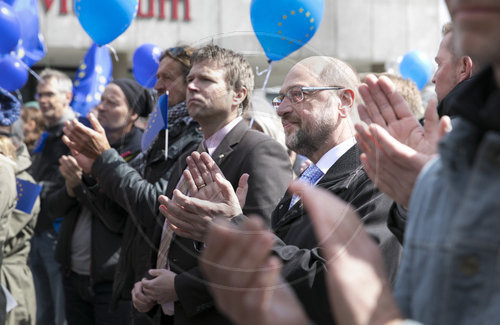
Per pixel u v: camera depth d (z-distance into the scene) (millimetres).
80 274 2867
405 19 8570
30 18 3588
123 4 2945
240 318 894
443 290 788
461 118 823
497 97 752
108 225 2604
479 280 754
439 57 1833
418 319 829
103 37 3037
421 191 890
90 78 3957
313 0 2223
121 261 2160
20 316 2918
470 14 714
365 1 8250
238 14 8805
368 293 809
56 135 3613
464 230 767
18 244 2994
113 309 2207
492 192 751
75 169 2719
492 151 750
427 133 1123
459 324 769
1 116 3012
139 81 3070
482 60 743
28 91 8125
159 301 1786
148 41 8484
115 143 2525
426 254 830
